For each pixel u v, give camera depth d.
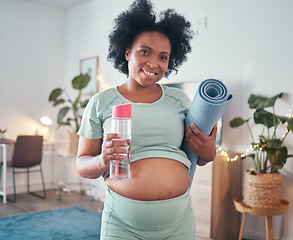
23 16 5.22
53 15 5.52
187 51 1.30
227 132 3.60
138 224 1.08
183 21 1.21
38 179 5.39
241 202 3.13
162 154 1.12
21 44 5.21
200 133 1.12
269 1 3.30
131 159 1.10
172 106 1.18
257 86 3.38
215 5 3.70
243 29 3.49
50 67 5.52
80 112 5.36
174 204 1.09
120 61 1.27
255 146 2.99
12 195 5.02
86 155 1.17
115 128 0.97
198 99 1.08
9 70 5.11
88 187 5.05
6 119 5.09
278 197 2.95
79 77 4.52
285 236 3.19
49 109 5.49
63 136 5.57
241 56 3.50
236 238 3.46
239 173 3.48
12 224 3.70
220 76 3.66
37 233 3.44
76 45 5.45
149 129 1.12
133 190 1.08
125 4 4.63
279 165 2.86
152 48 1.10
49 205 4.49
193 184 3.35
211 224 3.21
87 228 3.62
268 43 3.31
